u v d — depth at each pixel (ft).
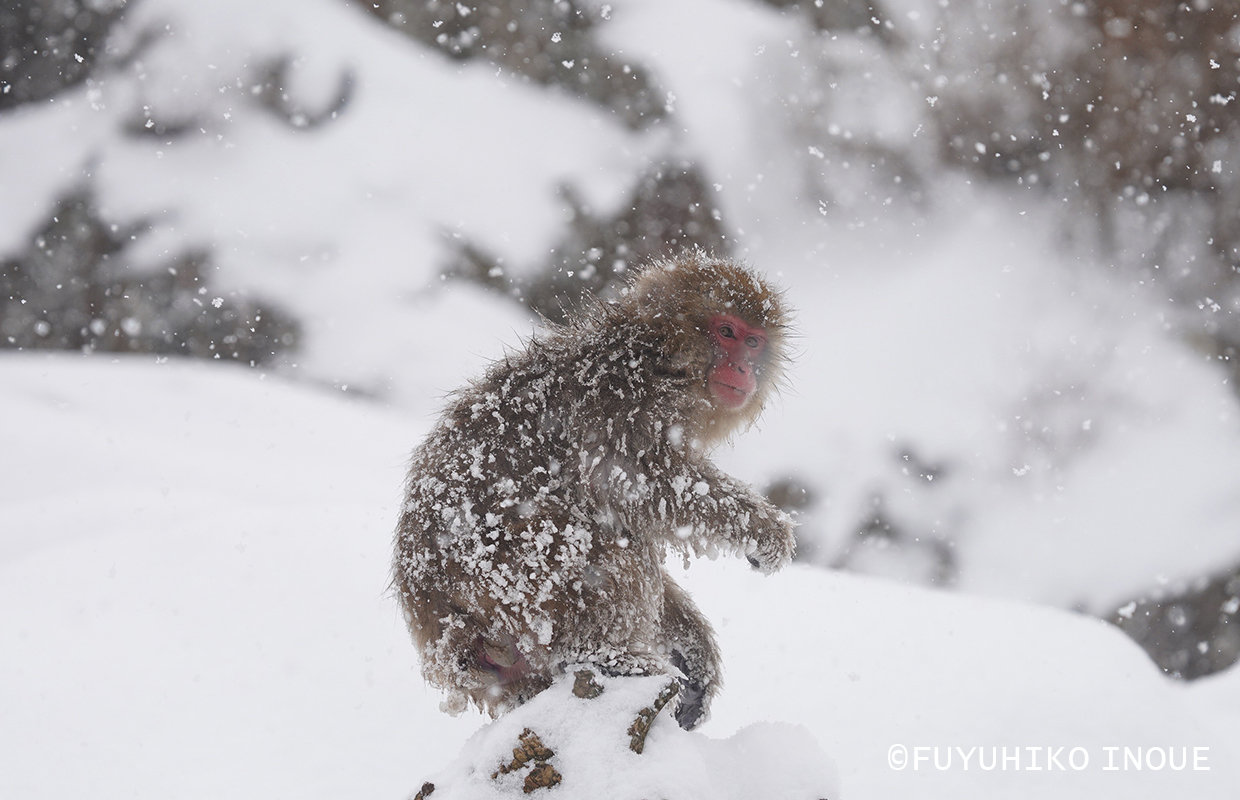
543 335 14.21
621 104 60.54
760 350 13.65
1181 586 51.06
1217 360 59.93
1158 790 17.33
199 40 60.44
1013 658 21.94
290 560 24.36
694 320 13.35
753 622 22.97
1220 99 64.54
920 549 53.26
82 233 56.49
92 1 60.75
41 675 18.94
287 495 33.55
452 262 56.54
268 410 42.24
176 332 55.21
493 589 11.77
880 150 62.54
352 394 52.37
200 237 56.34
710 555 12.50
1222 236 63.26
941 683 20.56
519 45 62.03
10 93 59.82
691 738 11.65
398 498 32.91
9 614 21.58
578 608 11.87
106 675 19.10
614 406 12.69
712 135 59.82
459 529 11.98
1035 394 57.47
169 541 25.31
